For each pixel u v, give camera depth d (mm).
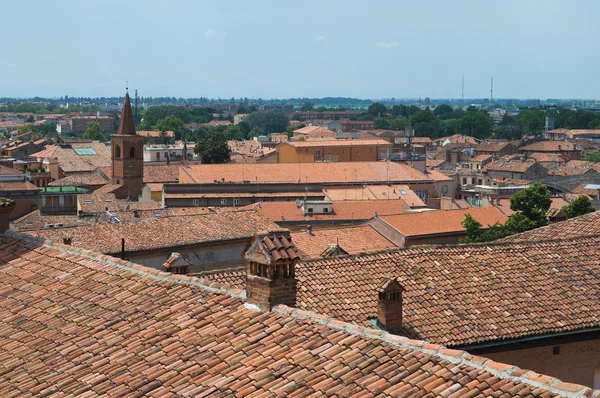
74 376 19750
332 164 137125
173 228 75688
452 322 29672
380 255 33781
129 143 145125
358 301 30703
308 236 80500
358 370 17609
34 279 26688
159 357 19891
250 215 81250
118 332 21578
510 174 181375
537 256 34656
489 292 31828
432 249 34500
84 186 154750
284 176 131750
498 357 29734
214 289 23031
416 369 17344
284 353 18875
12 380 20266
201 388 17984
